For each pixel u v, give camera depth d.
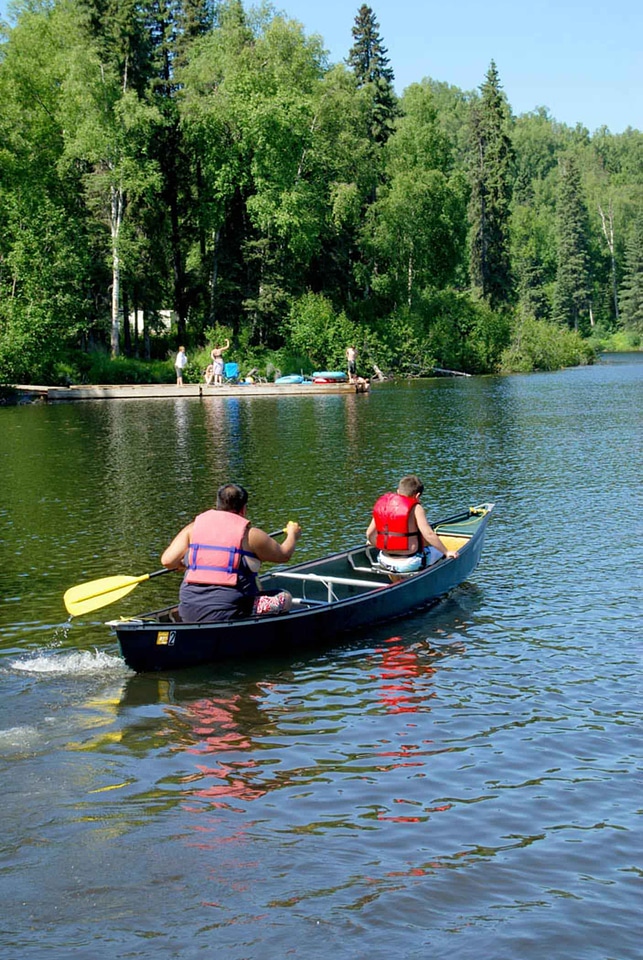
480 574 10.50
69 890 4.58
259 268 48.03
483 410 30.12
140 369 44.09
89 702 7.06
